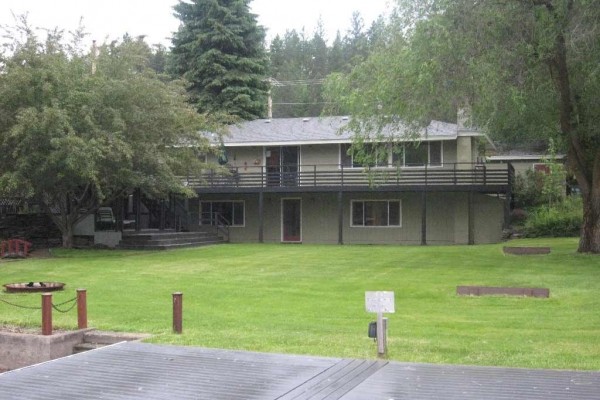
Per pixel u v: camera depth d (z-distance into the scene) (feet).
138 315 33.24
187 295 40.32
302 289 42.88
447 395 12.84
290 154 96.84
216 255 67.00
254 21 145.18
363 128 60.70
